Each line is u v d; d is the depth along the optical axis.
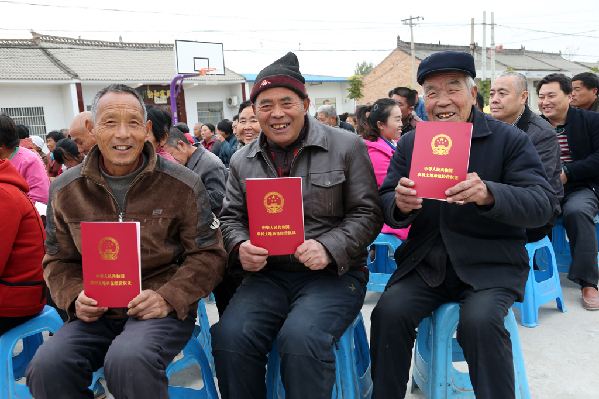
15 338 2.32
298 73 2.18
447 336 2.08
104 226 1.82
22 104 16.77
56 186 2.06
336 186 2.17
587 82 4.61
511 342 1.95
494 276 2.03
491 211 1.87
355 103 26.52
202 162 3.52
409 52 31.11
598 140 3.72
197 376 2.89
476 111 2.18
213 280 2.06
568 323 3.17
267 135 2.21
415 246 2.21
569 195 3.71
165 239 2.05
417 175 1.92
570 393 2.39
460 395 2.11
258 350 1.96
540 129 3.28
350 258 2.09
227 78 20.62
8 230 2.21
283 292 2.16
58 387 1.79
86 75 18.22
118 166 1.98
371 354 2.07
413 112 5.38
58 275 2.05
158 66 20.81
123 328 1.92
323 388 1.84
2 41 18.48
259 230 1.99
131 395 1.70
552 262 3.32
